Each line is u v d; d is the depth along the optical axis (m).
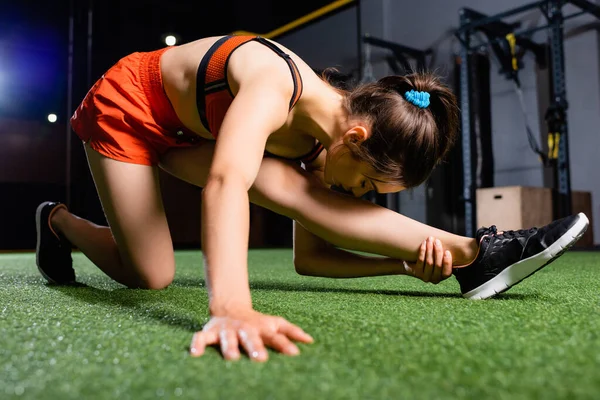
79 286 1.37
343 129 0.94
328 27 6.88
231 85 0.94
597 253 3.29
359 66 6.39
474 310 0.90
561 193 3.99
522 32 4.49
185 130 1.18
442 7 5.78
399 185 0.95
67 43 5.74
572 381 0.47
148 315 0.86
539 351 0.58
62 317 0.83
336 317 0.82
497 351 0.58
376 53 6.34
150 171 1.22
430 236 1.08
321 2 6.91
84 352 0.59
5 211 5.36
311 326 0.74
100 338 0.66
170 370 0.51
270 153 1.12
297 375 0.49
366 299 1.07
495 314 0.85
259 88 0.83
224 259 0.66
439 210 5.52
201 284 1.46
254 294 1.18
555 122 3.94
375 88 0.94
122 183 1.19
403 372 0.50
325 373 0.50
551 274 1.70
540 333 0.68
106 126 1.17
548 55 4.95
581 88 4.86
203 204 0.71
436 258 1.05
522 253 1.02
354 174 0.96
